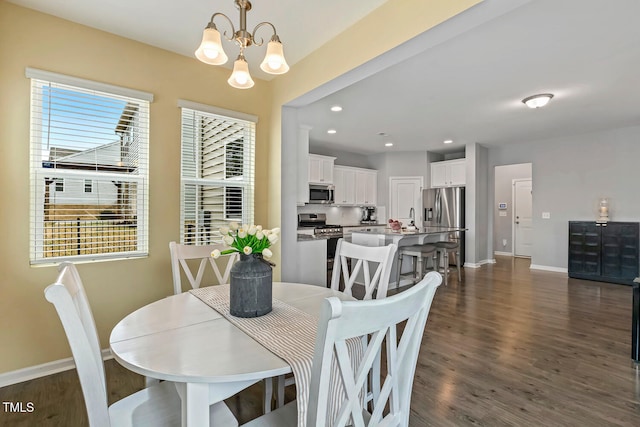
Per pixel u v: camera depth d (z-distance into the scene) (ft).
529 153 20.52
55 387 6.82
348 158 23.98
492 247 22.79
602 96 12.17
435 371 7.48
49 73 7.16
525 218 26.23
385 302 2.51
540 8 6.81
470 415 5.91
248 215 10.70
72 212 7.68
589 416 5.89
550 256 19.67
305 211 21.77
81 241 7.80
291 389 6.87
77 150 7.70
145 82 8.56
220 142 10.05
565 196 19.04
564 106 13.38
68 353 7.55
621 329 10.07
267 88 11.02
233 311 4.58
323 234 20.43
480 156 21.53
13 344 6.97
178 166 9.14
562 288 15.28
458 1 5.54
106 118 8.08
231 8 7.04
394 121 15.70
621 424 5.67
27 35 7.03
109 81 8.01
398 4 6.61
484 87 11.27
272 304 5.05
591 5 6.73
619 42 8.25
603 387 6.82
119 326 4.16
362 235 16.03
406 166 23.84
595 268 16.83
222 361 3.22
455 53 8.82
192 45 8.67
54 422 5.73
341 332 2.31
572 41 8.20
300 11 7.16
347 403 2.59
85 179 7.82
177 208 9.12
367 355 2.69
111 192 8.20
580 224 17.37
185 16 7.36
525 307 12.28
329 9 7.10
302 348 3.52
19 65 6.95
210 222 9.86
